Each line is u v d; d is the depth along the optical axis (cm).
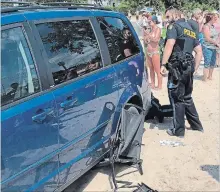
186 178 411
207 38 852
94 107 354
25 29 287
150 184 398
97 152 369
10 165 255
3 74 264
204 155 467
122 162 411
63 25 333
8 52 271
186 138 518
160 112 576
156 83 863
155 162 447
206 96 750
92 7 395
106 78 376
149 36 762
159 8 3862
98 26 387
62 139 308
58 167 307
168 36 496
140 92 457
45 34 306
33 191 279
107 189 388
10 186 256
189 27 496
